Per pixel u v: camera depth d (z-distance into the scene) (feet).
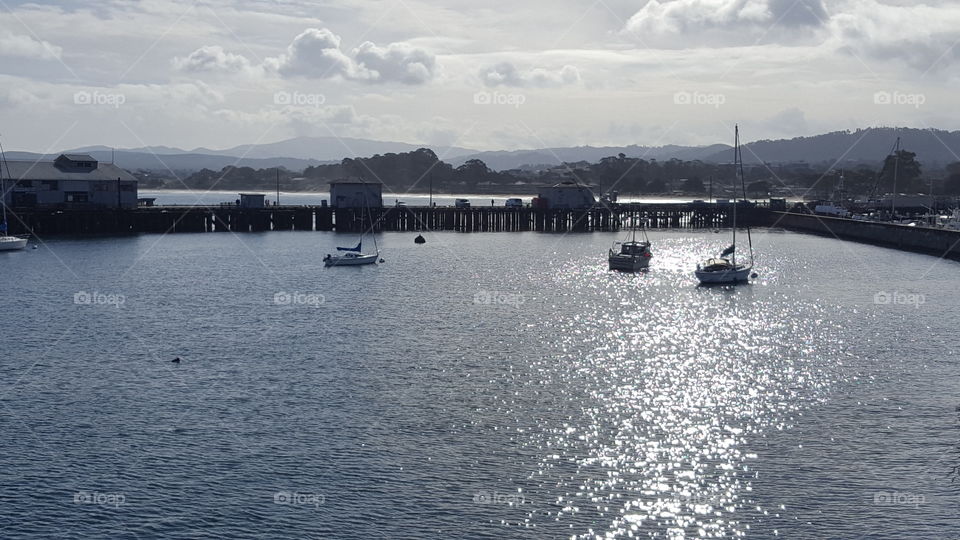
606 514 117.70
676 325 241.55
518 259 418.92
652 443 141.90
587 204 632.38
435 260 408.67
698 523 115.24
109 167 504.43
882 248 466.70
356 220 561.84
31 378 178.60
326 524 114.73
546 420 152.76
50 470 130.62
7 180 453.58
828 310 265.75
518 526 114.32
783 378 180.75
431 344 211.82
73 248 417.08
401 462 133.90
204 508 119.03
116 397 165.48
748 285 326.24
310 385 173.68
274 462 133.69
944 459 135.13
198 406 159.84
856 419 153.28
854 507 119.44
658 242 524.93
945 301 279.90
